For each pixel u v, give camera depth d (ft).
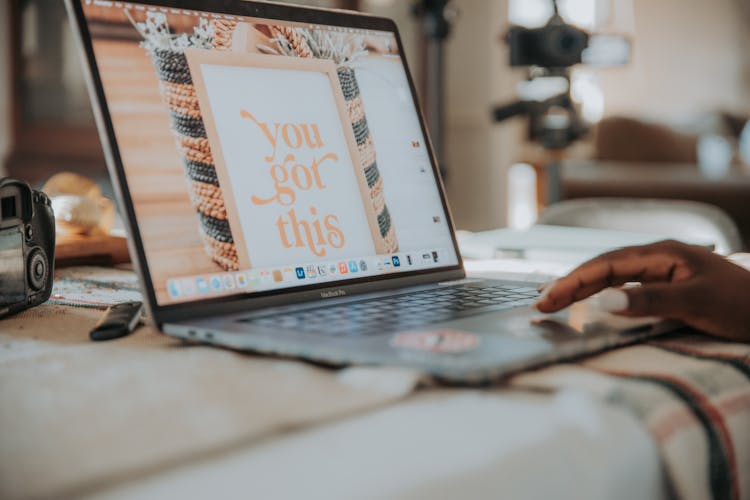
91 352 1.66
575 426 1.20
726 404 1.40
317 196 2.24
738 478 1.37
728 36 19.19
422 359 1.40
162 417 1.18
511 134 17.30
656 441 1.25
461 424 1.18
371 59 2.55
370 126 2.46
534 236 3.63
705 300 1.72
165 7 2.06
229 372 1.44
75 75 13.65
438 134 8.09
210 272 1.94
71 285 2.68
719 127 16.05
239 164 2.09
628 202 4.83
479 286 2.34
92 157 13.87
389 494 0.95
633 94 19.06
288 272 2.08
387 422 1.20
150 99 1.97
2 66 13.38
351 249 2.25
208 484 0.97
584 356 1.60
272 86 2.24
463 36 16.17
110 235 3.38
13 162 13.55
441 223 2.55
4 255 2.06
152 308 1.81
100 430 1.12
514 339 1.56
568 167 11.36
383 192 2.41
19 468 1.01
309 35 2.38
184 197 1.95
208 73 2.11
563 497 1.10
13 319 2.09
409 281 2.35
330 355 1.48
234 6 2.21
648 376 1.42
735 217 9.91
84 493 0.96
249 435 1.13
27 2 13.30
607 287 1.84
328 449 1.08
